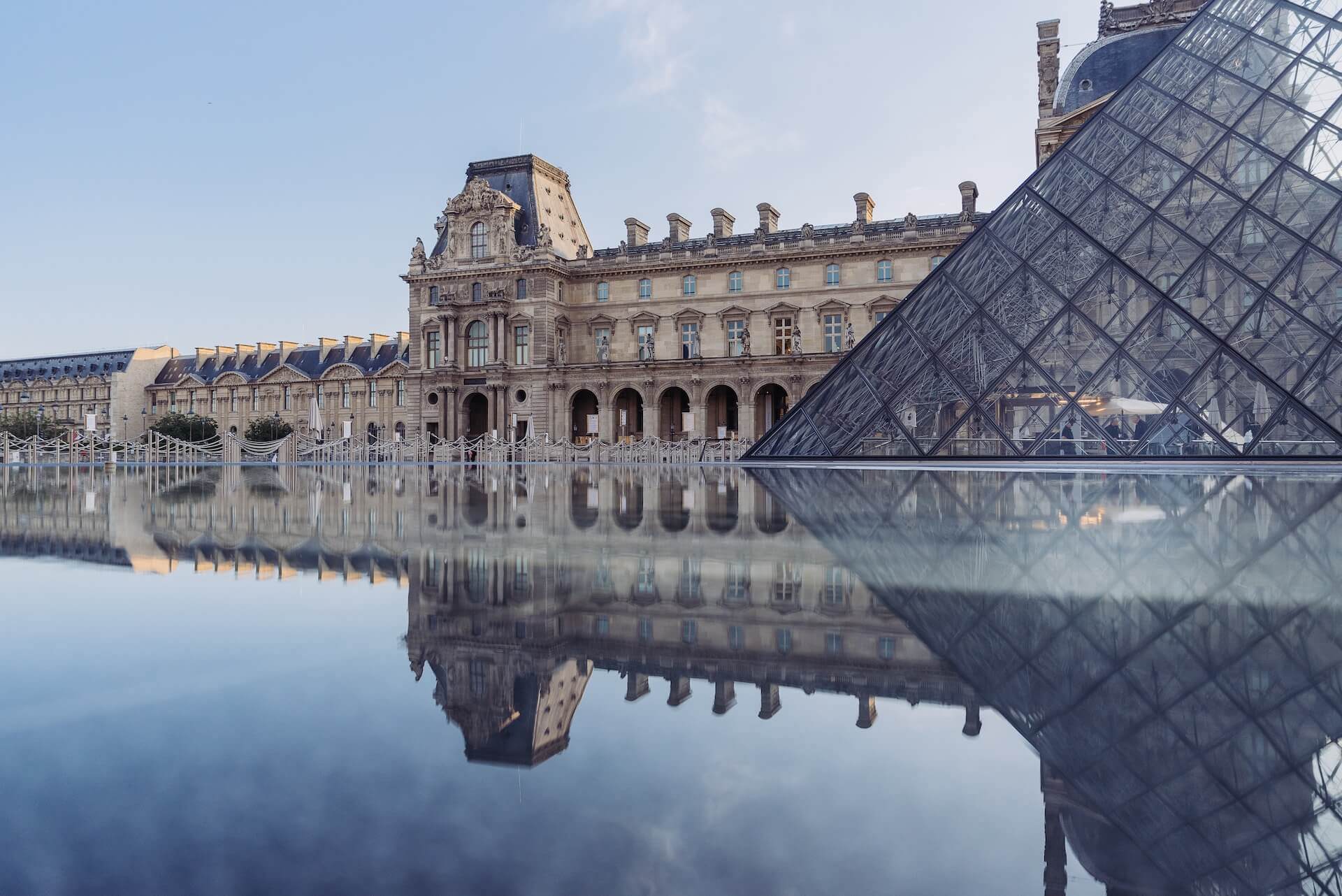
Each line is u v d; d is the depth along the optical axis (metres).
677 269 92.81
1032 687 3.54
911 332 35.97
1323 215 30.17
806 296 88.06
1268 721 3.05
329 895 1.60
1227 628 4.72
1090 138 37.59
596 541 9.36
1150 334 30.47
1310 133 31.56
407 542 9.22
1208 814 2.15
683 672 3.78
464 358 96.81
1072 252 33.41
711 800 2.29
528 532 10.45
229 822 2.07
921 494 16.72
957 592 5.96
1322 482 18.55
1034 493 16.20
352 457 82.69
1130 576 6.60
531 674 3.71
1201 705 3.25
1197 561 7.34
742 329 90.56
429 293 98.88
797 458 36.69
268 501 16.88
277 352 145.50
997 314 33.56
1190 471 24.14
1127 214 33.53
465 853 1.88
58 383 163.12
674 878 1.77
